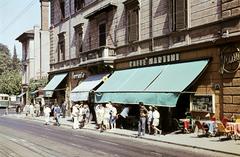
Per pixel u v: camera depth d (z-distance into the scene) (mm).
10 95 89062
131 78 29125
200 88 22953
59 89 45781
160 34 27281
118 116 29531
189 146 18234
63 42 46562
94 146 18516
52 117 44969
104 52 33875
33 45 71188
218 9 21969
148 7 28828
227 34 21047
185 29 24531
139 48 30000
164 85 23953
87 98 34688
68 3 45031
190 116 23531
